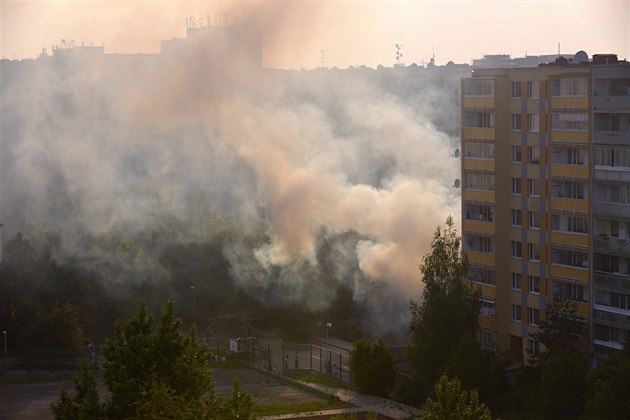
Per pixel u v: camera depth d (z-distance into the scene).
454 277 101.69
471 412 56.25
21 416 99.56
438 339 100.06
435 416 56.19
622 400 78.62
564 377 83.12
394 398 103.50
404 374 109.88
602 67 105.31
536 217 112.12
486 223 117.38
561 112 108.62
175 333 55.94
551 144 109.56
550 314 101.19
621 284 102.62
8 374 120.81
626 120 103.81
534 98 112.12
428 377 100.56
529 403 86.06
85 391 55.72
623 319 101.88
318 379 113.19
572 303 101.12
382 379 104.31
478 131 117.81
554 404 83.12
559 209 108.88
